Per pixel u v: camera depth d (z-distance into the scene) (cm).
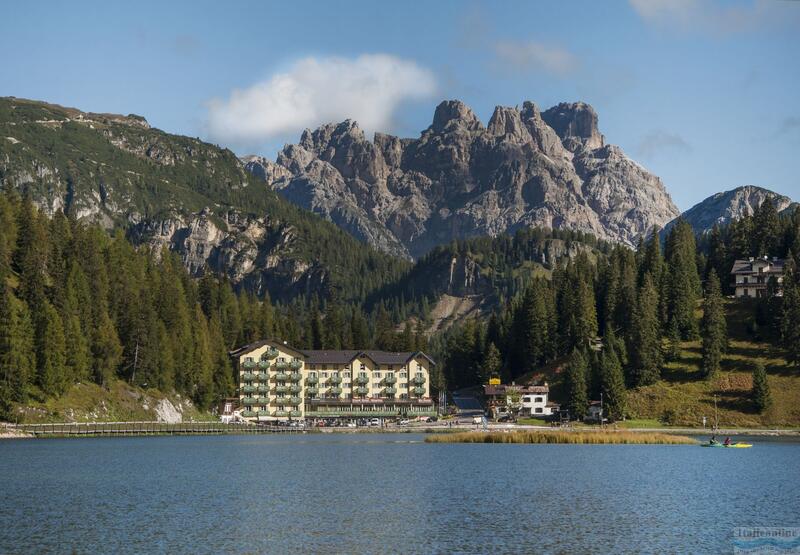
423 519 9162
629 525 8838
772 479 12631
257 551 7675
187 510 9656
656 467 14388
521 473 13412
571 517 9281
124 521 8944
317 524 8869
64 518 9088
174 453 16850
